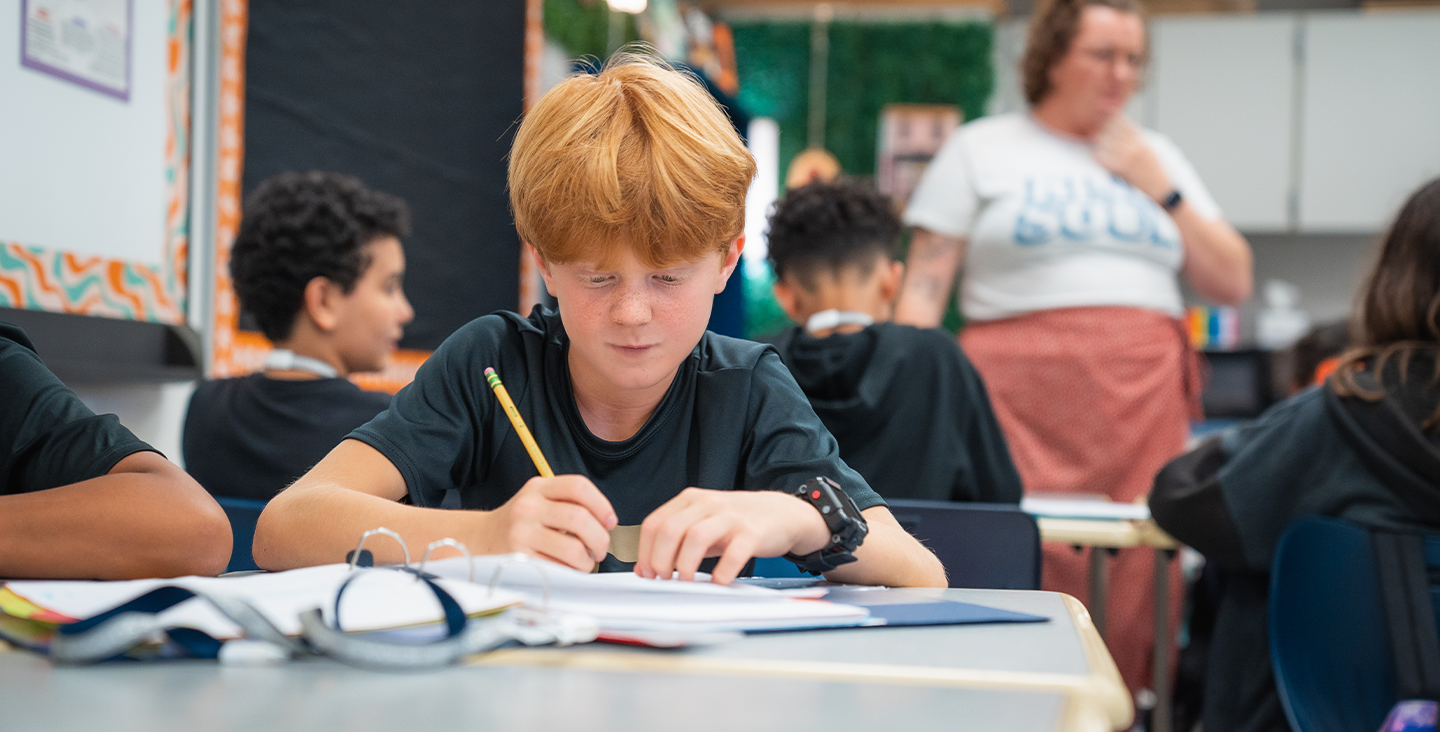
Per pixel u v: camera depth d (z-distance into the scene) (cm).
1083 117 243
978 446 170
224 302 203
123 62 174
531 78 317
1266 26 470
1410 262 140
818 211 178
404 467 92
